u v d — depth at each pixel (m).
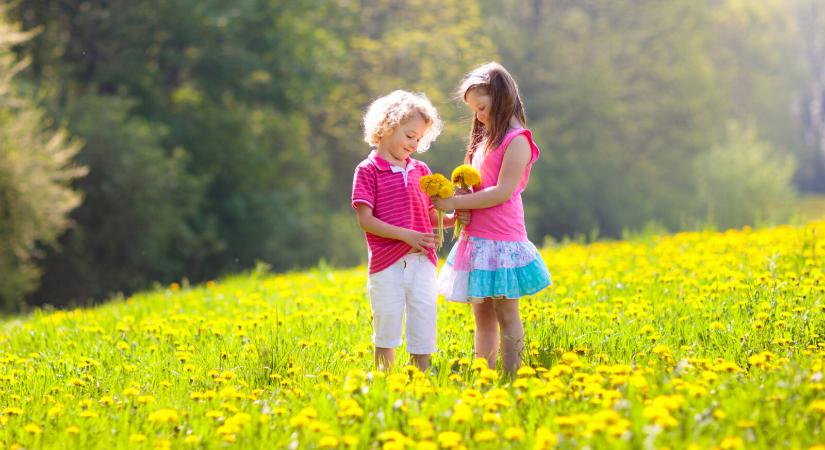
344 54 28.53
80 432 3.57
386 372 4.22
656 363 4.18
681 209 40.12
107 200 21.52
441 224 4.60
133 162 21.44
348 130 30.80
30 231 17.72
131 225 21.94
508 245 4.56
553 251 10.69
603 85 39.72
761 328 4.83
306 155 28.52
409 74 31.48
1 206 17.22
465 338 5.29
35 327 7.85
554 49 40.44
